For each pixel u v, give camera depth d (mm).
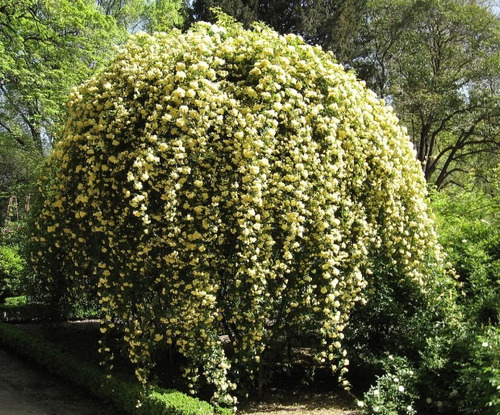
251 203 3650
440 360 4094
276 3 15453
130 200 3768
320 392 4625
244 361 4035
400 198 4812
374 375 4531
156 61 4059
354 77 4707
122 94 4047
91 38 13727
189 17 15703
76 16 12430
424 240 4859
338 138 4133
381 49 20547
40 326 7227
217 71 3916
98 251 4227
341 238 4086
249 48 3998
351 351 4613
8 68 10883
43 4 12203
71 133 4289
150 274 4051
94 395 4742
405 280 4805
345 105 4207
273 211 3814
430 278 4773
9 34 11188
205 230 3768
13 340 6426
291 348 4945
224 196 3727
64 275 5891
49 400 4664
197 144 3713
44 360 5648
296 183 3775
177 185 3613
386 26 19469
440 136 21125
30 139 16375
